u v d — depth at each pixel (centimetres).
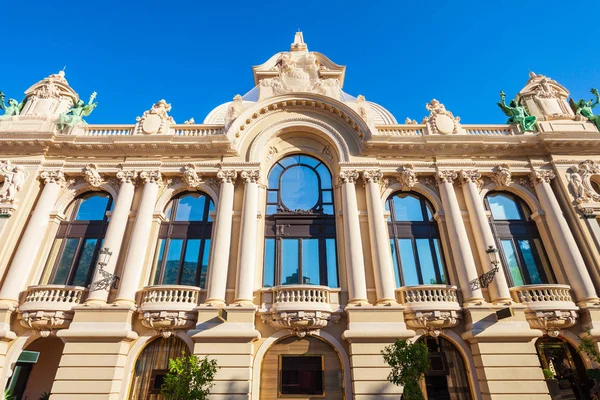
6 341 1284
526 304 1348
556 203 1562
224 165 1633
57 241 1546
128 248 1445
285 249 1559
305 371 1309
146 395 1265
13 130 1702
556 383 1330
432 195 1630
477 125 1797
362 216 1560
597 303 1333
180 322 1301
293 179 1738
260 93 1830
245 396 1187
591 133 1658
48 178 1602
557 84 1975
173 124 1772
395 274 1501
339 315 1346
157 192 1612
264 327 1338
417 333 1327
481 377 1239
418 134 1767
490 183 1669
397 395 1188
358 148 1691
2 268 1405
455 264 1458
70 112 1838
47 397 1499
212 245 1497
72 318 1320
